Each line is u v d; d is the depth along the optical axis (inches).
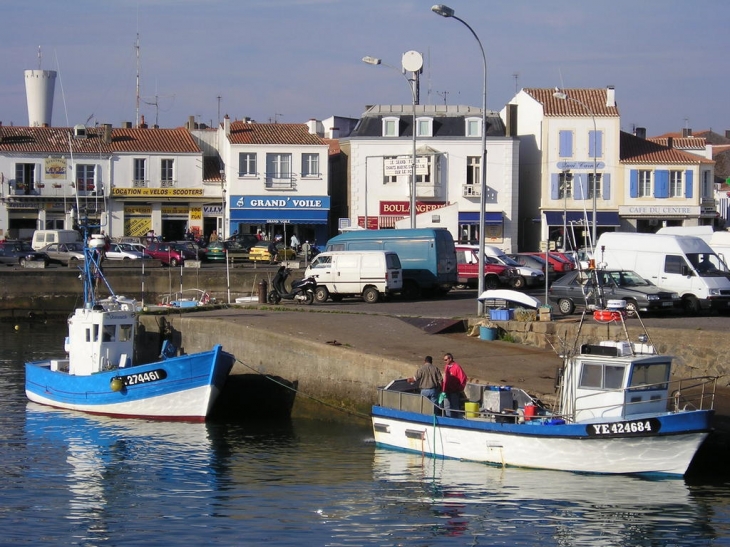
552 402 863.7
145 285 1962.4
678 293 1300.4
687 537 674.8
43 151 2664.9
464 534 683.4
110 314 1121.4
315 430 1013.2
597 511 719.7
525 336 1129.4
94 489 800.9
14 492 794.2
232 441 965.8
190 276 1959.9
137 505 757.9
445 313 1325.0
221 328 1219.2
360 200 2655.0
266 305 1434.5
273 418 1085.8
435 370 884.0
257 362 1154.0
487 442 828.6
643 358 803.4
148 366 1061.8
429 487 782.5
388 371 994.1
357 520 715.4
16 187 2650.1
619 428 768.3
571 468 796.0
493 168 2669.8
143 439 978.7
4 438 979.9
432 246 1584.6
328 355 1062.4
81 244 2301.9
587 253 1939.0
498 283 1790.1
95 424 1043.9
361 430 1005.8
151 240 2495.1
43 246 2326.5
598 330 1080.2
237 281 1956.2
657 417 759.1
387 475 822.5
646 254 1337.4
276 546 666.2
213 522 716.7
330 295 1545.3
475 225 2674.7
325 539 679.1
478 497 754.8
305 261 2207.2
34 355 1469.0
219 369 1054.4
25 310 1948.8
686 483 778.8
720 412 858.1
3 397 1182.3
